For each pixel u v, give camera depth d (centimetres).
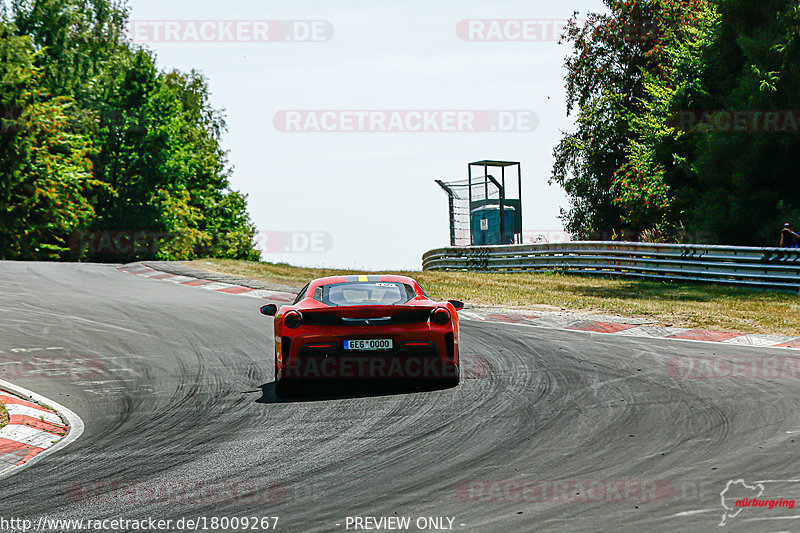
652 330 4838
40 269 9956
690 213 11794
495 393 3167
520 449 2352
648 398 2975
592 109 16500
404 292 3444
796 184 9656
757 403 2819
